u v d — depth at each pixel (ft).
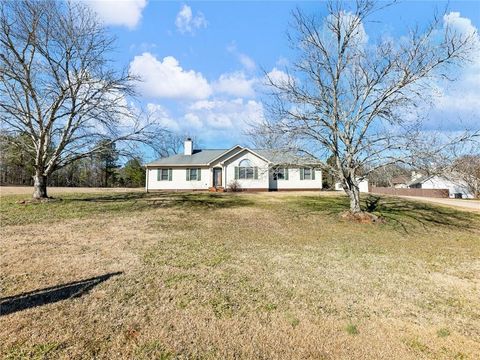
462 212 58.34
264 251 26.05
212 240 29.78
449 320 14.16
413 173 43.60
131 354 10.56
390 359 10.89
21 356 10.19
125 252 23.95
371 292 17.30
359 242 31.78
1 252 22.81
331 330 12.82
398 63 41.09
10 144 50.90
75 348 10.75
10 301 14.42
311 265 22.24
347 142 44.88
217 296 15.81
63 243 26.43
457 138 38.47
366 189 124.57
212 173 91.76
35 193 54.13
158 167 93.20
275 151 44.86
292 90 44.52
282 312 14.28
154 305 14.47
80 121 53.83
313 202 61.62
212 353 10.84
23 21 47.78
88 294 15.42
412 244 32.14
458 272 22.22
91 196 66.28
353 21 44.09
